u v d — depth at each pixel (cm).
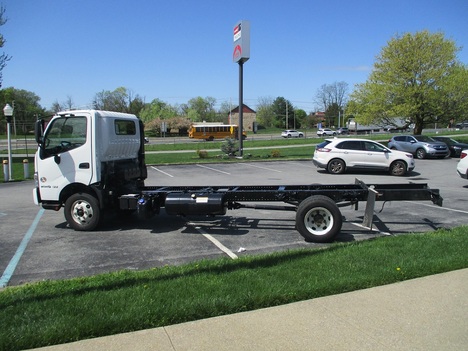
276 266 529
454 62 3200
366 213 730
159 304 408
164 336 356
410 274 491
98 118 789
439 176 1770
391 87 3209
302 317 389
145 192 811
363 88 3475
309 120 13225
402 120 3434
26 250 677
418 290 450
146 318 379
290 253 597
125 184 871
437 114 3194
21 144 5400
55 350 335
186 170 2109
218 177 1780
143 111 11012
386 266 514
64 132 793
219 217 921
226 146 2805
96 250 671
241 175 1852
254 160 2598
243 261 562
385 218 887
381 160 1825
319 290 443
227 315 396
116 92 9606
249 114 13038
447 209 982
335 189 784
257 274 498
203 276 495
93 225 796
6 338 344
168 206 761
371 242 646
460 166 1339
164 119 10312
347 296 437
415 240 648
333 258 557
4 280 539
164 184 1541
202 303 407
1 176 1948
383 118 3422
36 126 791
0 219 943
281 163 2442
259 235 755
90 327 361
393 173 1814
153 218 923
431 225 816
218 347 337
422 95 3139
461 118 3259
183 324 378
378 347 335
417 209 983
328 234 694
